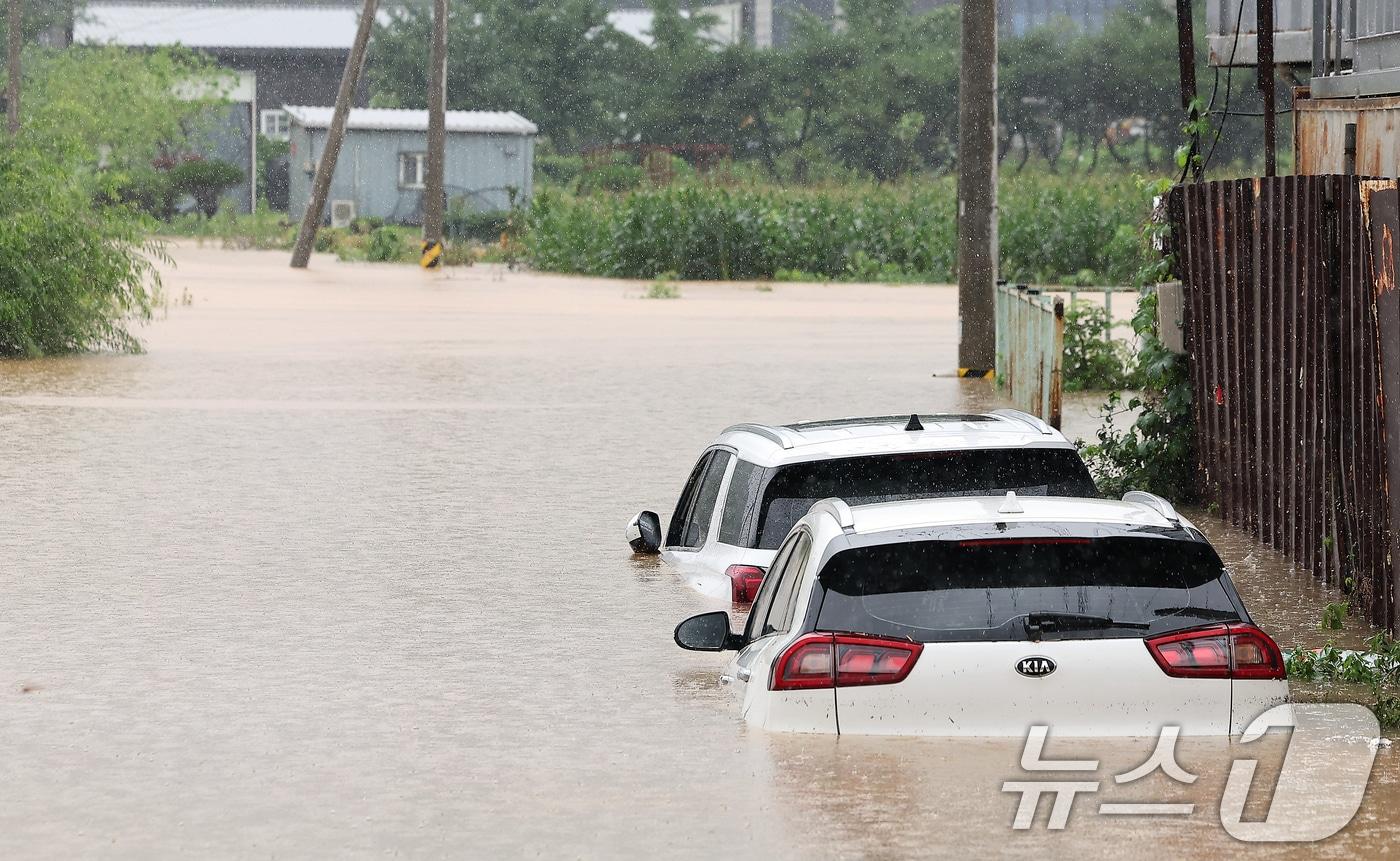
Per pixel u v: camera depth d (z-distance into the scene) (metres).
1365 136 35.25
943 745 16.75
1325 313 30.17
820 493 25.75
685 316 105.81
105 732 21.80
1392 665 23.92
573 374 71.06
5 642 27.41
